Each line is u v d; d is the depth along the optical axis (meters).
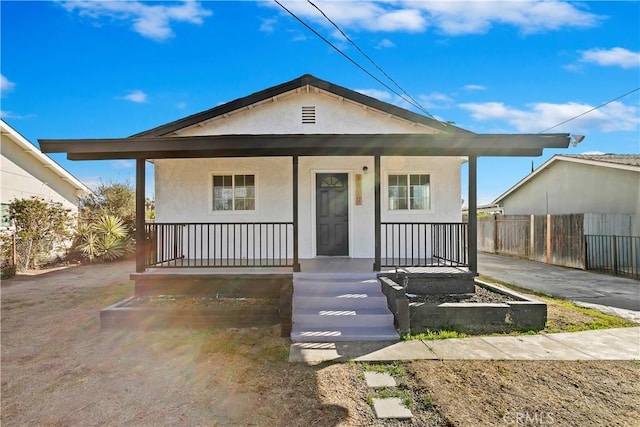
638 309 6.60
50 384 3.81
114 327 5.55
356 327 5.36
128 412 3.25
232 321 5.54
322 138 6.23
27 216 12.05
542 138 6.27
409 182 8.52
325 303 5.86
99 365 4.28
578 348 4.64
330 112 8.58
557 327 5.49
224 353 4.57
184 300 6.40
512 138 6.27
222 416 3.17
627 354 4.44
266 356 4.46
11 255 11.52
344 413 3.19
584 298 7.50
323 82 8.24
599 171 13.48
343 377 3.87
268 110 8.58
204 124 8.51
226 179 8.55
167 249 7.78
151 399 3.48
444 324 5.39
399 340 4.95
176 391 3.64
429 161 8.48
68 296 8.02
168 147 6.24
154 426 3.03
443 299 6.31
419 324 5.39
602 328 5.45
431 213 8.44
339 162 8.45
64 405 3.38
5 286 9.27
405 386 3.64
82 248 13.61
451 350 4.58
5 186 12.41
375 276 6.45
